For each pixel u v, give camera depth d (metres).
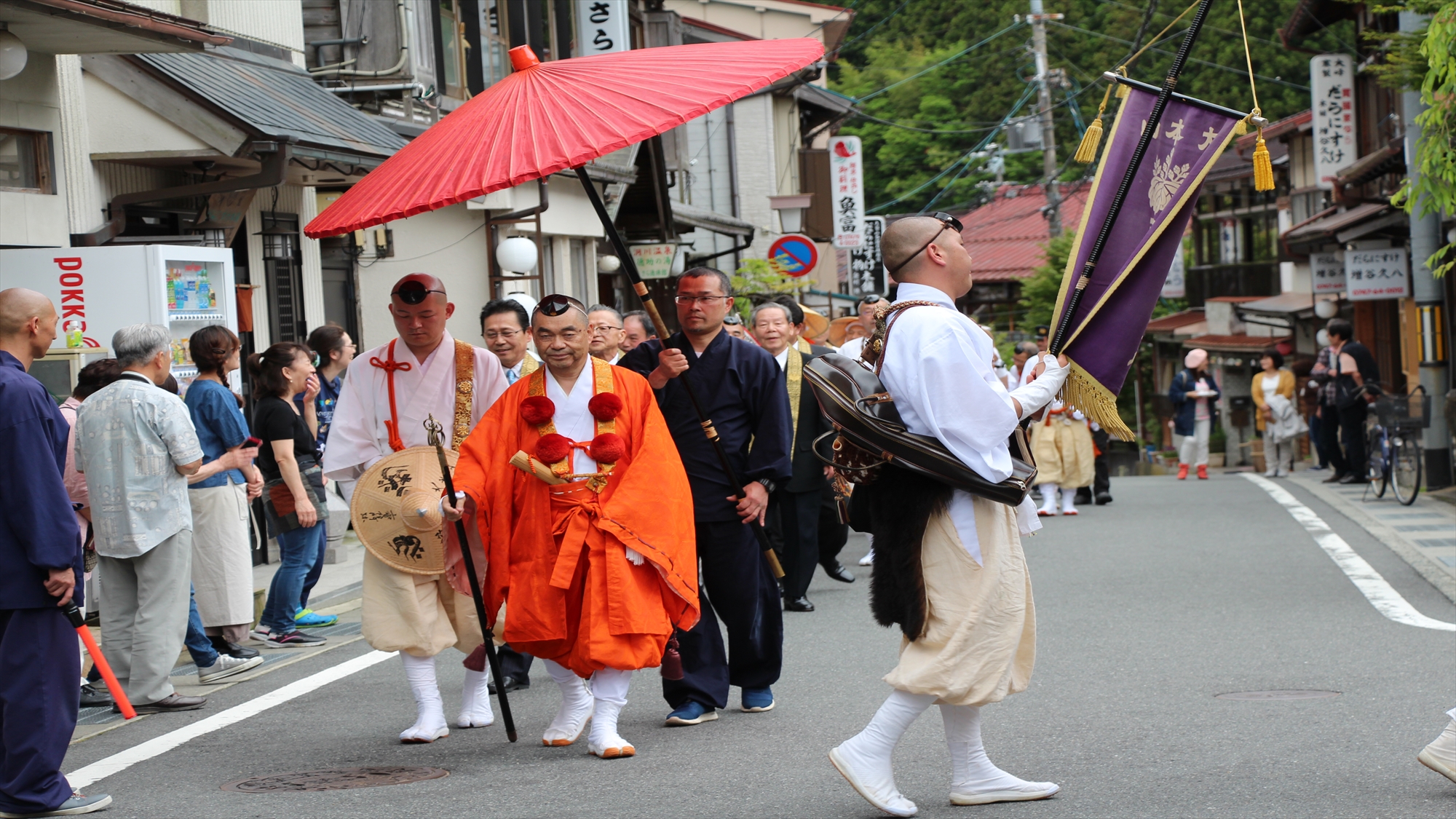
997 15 65.62
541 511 7.70
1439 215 22.47
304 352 11.86
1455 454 22.80
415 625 8.33
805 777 7.26
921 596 6.19
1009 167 69.50
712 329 8.74
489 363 8.74
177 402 9.34
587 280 28.62
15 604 6.87
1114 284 6.28
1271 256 51.66
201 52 13.76
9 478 6.82
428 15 21.55
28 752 6.89
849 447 6.31
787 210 41.34
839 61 69.25
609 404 7.67
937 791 6.88
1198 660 10.30
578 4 30.22
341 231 6.77
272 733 8.74
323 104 17.52
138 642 9.30
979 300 68.06
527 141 6.70
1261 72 54.12
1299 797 6.55
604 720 7.82
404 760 7.94
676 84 6.95
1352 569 14.76
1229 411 52.09
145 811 7.01
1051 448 21.44
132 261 12.73
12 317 7.05
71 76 14.01
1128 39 58.22
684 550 7.73
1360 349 24.84
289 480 11.55
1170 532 18.72
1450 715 6.52
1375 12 18.05
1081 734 8.10
